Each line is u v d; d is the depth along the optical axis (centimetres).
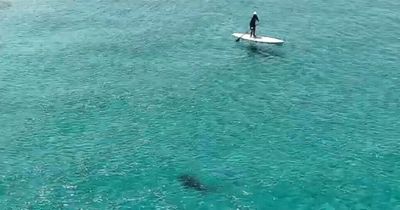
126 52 6053
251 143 4200
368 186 3675
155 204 3478
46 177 3759
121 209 3428
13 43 6272
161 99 4928
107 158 3997
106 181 3722
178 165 3909
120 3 7881
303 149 4112
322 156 4022
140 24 6988
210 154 4050
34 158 3988
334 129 4403
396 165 3906
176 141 4228
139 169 3862
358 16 7294
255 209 3428
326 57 5906
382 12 7488
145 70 5569
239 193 3594
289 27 6819
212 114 4650
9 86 5162
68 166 3894
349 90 5116
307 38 6456
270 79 5347
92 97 4966
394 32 6706
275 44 6216
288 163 3934
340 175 3791
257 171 3834
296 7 7650
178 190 3622
